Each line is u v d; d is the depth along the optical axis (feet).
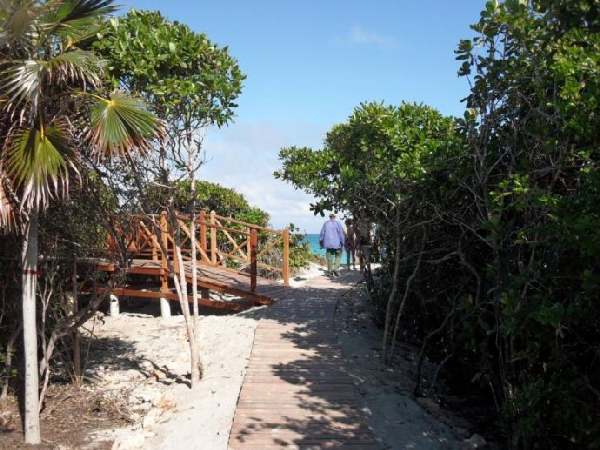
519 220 20.66
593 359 16.60
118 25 23.39
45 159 18.30
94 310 25.54
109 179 23.50
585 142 17.40
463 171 22.56
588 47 17.40
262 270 58.13
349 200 31.86
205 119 25.04
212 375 26.99
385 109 28.86
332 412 22.68
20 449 19.92
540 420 17.33
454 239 25.88
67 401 25.18
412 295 31.53
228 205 65.72
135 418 23.35
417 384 25.73
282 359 29.01
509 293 17.08
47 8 18.61
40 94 18.90
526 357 17.78
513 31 19.49
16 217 19.48
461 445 21.07
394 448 19.97
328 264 58.18
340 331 34.47
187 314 25.86
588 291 14.98
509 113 21.02
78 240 25.18
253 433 20.70
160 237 25.79
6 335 25.05
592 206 14.30
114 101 20.20
